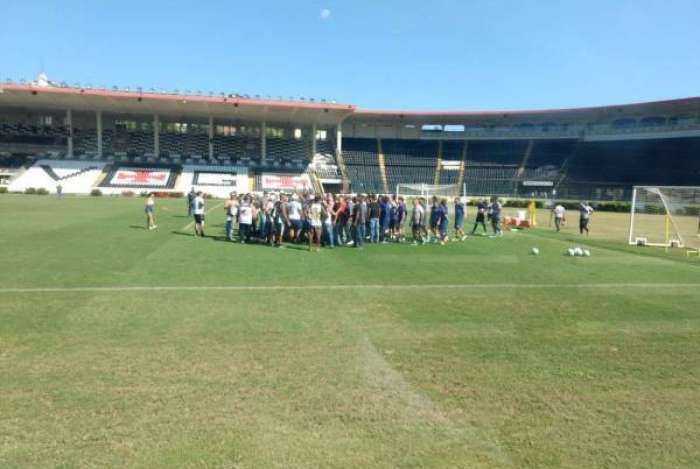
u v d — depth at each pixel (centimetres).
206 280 1130
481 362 657
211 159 6481
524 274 1316
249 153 6812
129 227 2228
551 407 534
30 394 527
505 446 455
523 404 539
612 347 730
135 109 6059
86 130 6525
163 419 481
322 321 825
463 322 842
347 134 7469
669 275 1350
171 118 6606
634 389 585
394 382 585
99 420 476
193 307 891
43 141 6350
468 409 524
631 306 982
